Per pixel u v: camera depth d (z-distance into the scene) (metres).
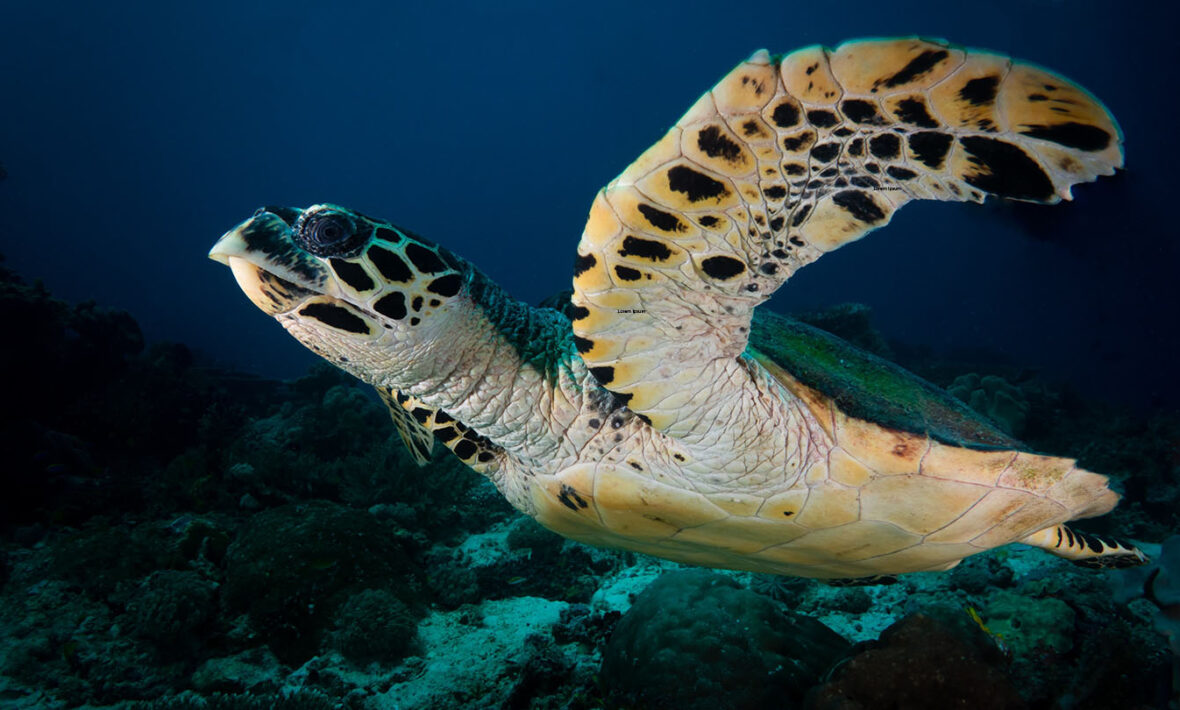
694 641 0.58
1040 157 0.32
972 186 0.34
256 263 0.42
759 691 0.55
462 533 1.10
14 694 0.65
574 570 0.91
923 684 0.47
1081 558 0.61
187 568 0.86
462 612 0.80
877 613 0.76
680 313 0.39
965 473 0.44
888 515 0.46
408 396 0.53
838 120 0.33
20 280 1.56
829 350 0.53
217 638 0.73
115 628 0.73
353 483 1.21
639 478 0.47
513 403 0.48
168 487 1.19
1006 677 0.47
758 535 0.49
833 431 0.44
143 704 0.62
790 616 0.64
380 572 0.81
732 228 0.36
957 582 0.78
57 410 1.38
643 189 0.35
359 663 0.69
